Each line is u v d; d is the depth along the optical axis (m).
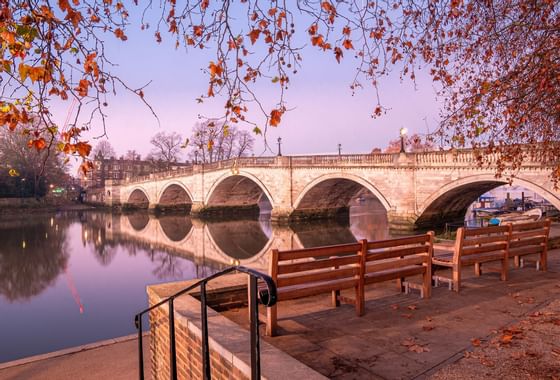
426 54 6.11
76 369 7.45
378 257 5.74
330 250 5.19
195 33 3.73
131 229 49.06
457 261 6.71
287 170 42.38
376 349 4.44
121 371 7.33
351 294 6.58
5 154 75.12
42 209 77.56
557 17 5.96
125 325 15.72
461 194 31.64
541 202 41.44
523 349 4.27
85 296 20.28
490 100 6.35
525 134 6.87
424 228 32.12
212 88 3.71
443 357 4.20
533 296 6.43
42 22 3.21
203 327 2.96
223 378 3.79
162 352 5.46
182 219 60.22
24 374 7.31
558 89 6.04
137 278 24.14
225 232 42.94
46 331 15.11
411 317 5.46
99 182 101.00
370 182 34.62
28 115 3.42
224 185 54.75
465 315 5.52
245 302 5.98
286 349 4.46
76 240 40.19
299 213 43.66
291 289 4.93
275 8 3.67
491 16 6.36
